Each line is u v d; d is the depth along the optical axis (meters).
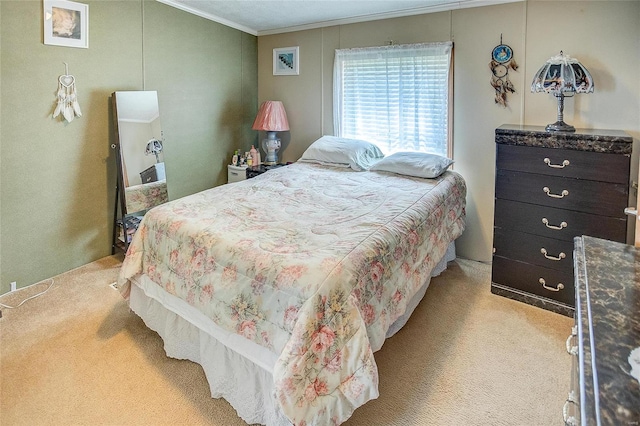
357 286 1.57
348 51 3.77
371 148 3.63
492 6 3.03
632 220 2.60
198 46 3.84
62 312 2.52
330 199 2.54
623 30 2.57
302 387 1.35
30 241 2.85
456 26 3.21
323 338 1.42
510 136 2.59
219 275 1.74
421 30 3.39
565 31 2.77
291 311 1.48
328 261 1.58
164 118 3.65
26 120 2.73
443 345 2.22
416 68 3.44
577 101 2.78
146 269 2.14
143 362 2.06
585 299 0.91
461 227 3.09
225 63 4.16
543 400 1.80
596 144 2.28
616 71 2.62
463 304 2.67
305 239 1.83
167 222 2.08
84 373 1.97
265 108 4.16
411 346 2.21
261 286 1.58
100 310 2.56
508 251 2.71
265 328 1.55
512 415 1.72
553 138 2.42
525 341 2.25
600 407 0.61
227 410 1.76
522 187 2.59
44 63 2.77
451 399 1.81
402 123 3.61
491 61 3.09
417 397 1.82
